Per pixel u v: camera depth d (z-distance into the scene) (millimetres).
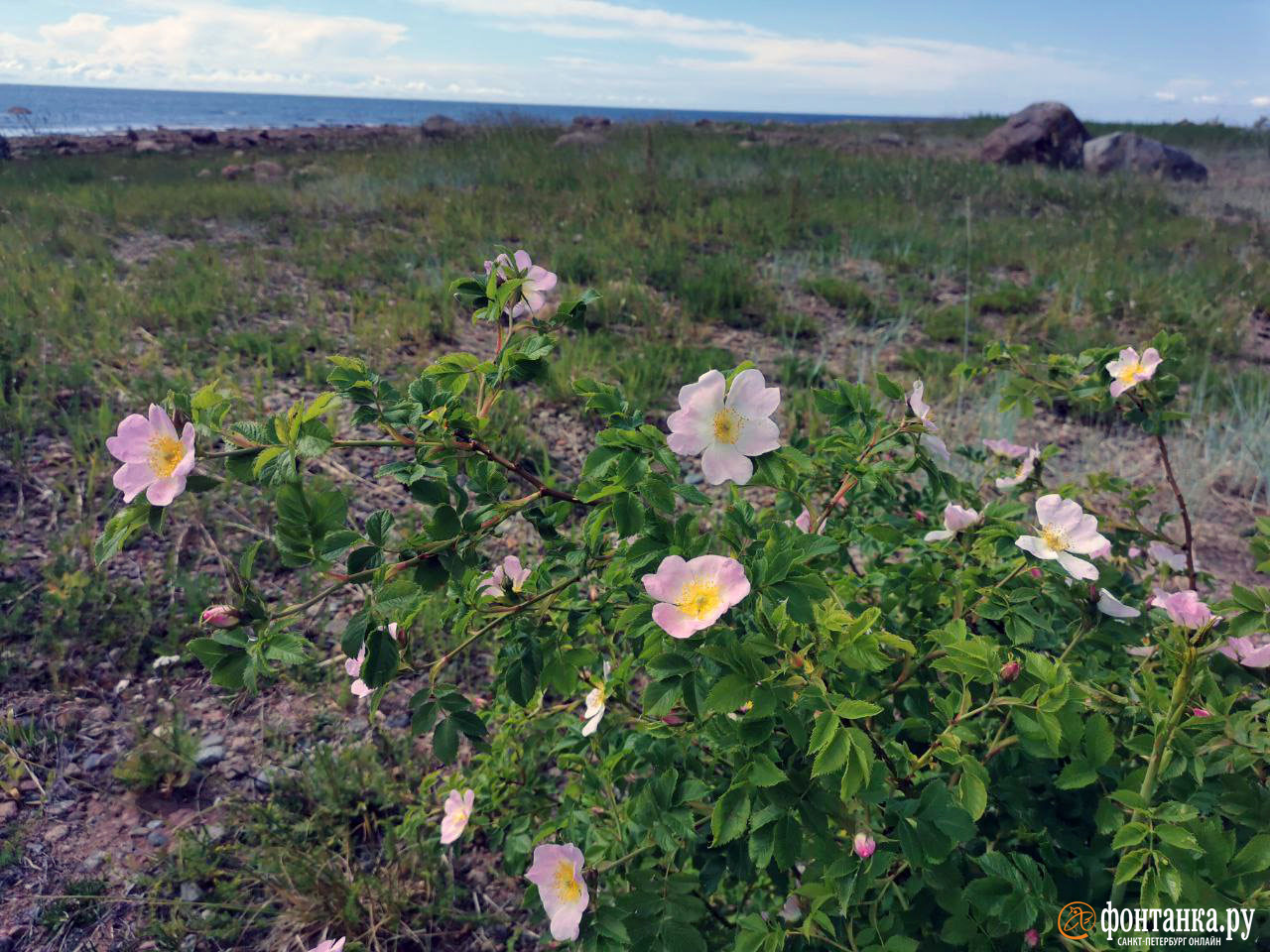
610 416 1779
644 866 1806
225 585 3564
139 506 1477
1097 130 27625
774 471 1674
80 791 2770
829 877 1493
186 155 21172
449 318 6613
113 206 10375
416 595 1478
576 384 1773
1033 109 19344
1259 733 1620
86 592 3414
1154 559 2758
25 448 4215
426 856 2586
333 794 2717
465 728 1651
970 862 1768
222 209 10680
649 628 1585
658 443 1652
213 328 6047
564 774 2863
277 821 2660
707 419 1620
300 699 3186
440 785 2584
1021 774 1886
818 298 8148
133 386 4762
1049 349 6941
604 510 1772
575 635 1893
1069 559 1817
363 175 13250
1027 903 1501
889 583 2238
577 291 7285
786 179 14492
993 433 5176
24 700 3025
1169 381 2664
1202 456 5207
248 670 1427
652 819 1754
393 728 3082
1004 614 1854
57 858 2545
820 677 1533
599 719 2100
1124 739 1792
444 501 1633
